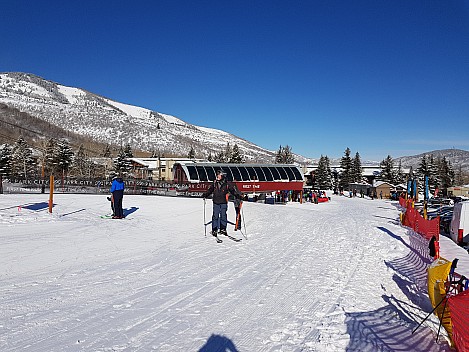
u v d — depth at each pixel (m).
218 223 11.09
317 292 6.06
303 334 4.36
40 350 3.71
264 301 5.48
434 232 13.65
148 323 4.50
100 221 13.21
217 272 7.07
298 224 15.34
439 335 4.74
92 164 70.75
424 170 82.81
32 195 24.45
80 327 4.31
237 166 38.66
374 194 77.94
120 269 6.98
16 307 4.83
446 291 5.21
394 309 5.61
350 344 4.16
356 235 13.03
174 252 8.72
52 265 7.02
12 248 8.20
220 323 4.58
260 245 10.12
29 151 65.94
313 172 99.69
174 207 20.05
